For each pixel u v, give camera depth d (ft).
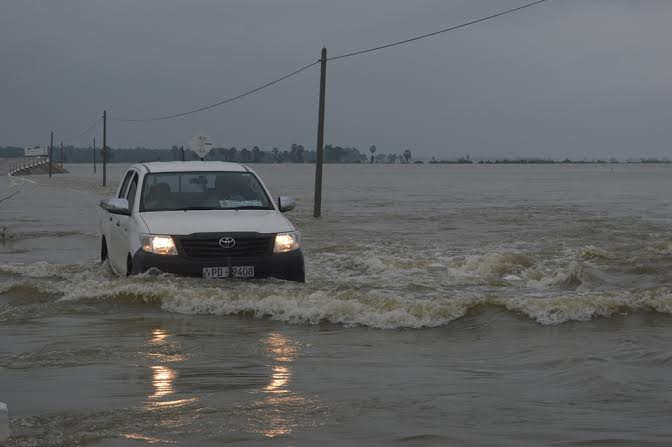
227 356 23.94
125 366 22.44
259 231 35.83
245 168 41.55
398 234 72.08
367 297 31.53
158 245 35.14
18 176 411.54
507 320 29.66
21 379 20.77
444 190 205.67
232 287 34.09
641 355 23.59
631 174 531.50
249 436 15.64
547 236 69.77
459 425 16.44
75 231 74.84
